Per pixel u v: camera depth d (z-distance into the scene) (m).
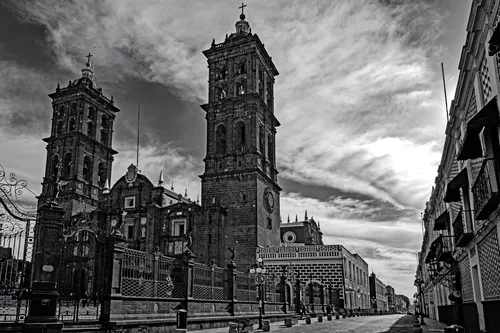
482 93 17.86
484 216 16.84
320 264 62.12
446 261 30.77
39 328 17.02
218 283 34.78
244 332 26.20
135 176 67.38
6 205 18.30
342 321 47.12
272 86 76.75
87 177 75.19
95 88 80.19
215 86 70.44
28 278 18.61
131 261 24.25
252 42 69.06
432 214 48.28
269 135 72.81
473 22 16.59
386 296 156.88
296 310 50.75
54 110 77.56
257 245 61.09
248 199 62.78
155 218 63.91
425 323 41.69
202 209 62.19
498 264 16.98
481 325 21.77
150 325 23.97
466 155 17.78
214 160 66.50
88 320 20.97
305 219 101.00
